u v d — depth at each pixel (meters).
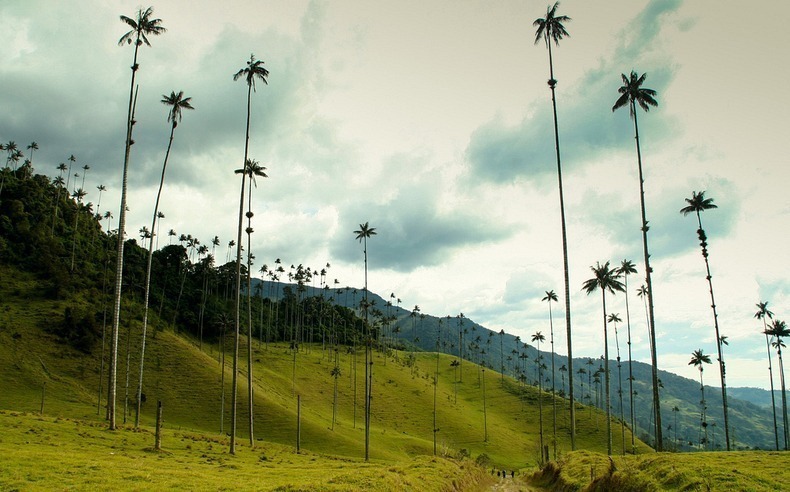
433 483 32.25
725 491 22.58
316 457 66.62
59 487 23.11
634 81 53.31
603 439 153.75
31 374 94.06
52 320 114.62
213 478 29.62
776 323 92.19
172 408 97.81
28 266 138.50
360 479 27.06
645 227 52.28
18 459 27.91
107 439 44.75
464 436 144.00
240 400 104.69
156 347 121.56
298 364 171.12
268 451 61.62
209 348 163.25
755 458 35.56
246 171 65.56
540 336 161.25
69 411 82.69
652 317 50.28
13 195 159.75
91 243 172.75
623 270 93.50
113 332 53.91
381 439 117.94
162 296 167.62
